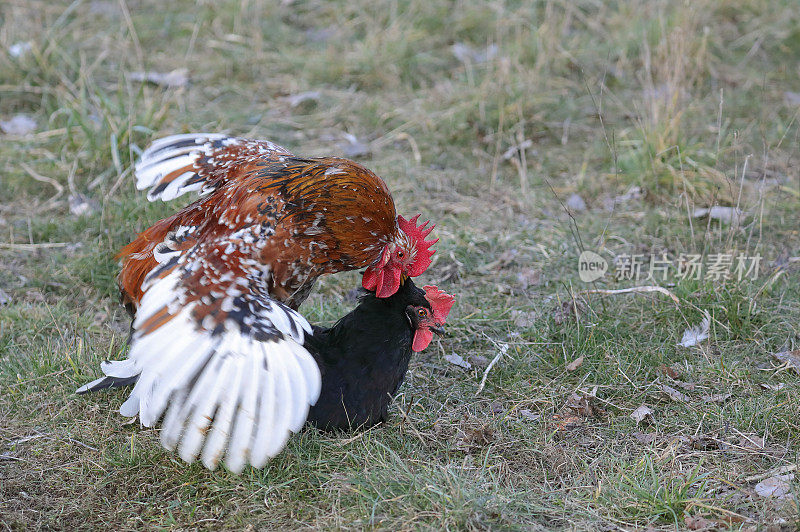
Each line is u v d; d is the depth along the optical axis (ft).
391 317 18.83
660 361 22.22
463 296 25.68
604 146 33.53
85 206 29.48
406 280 18.99
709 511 16.69
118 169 29.84
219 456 15.35
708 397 20.81
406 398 21.11
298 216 17.34
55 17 41.32
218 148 20.85
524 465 18.62
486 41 40.96
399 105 36.63
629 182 31.45
